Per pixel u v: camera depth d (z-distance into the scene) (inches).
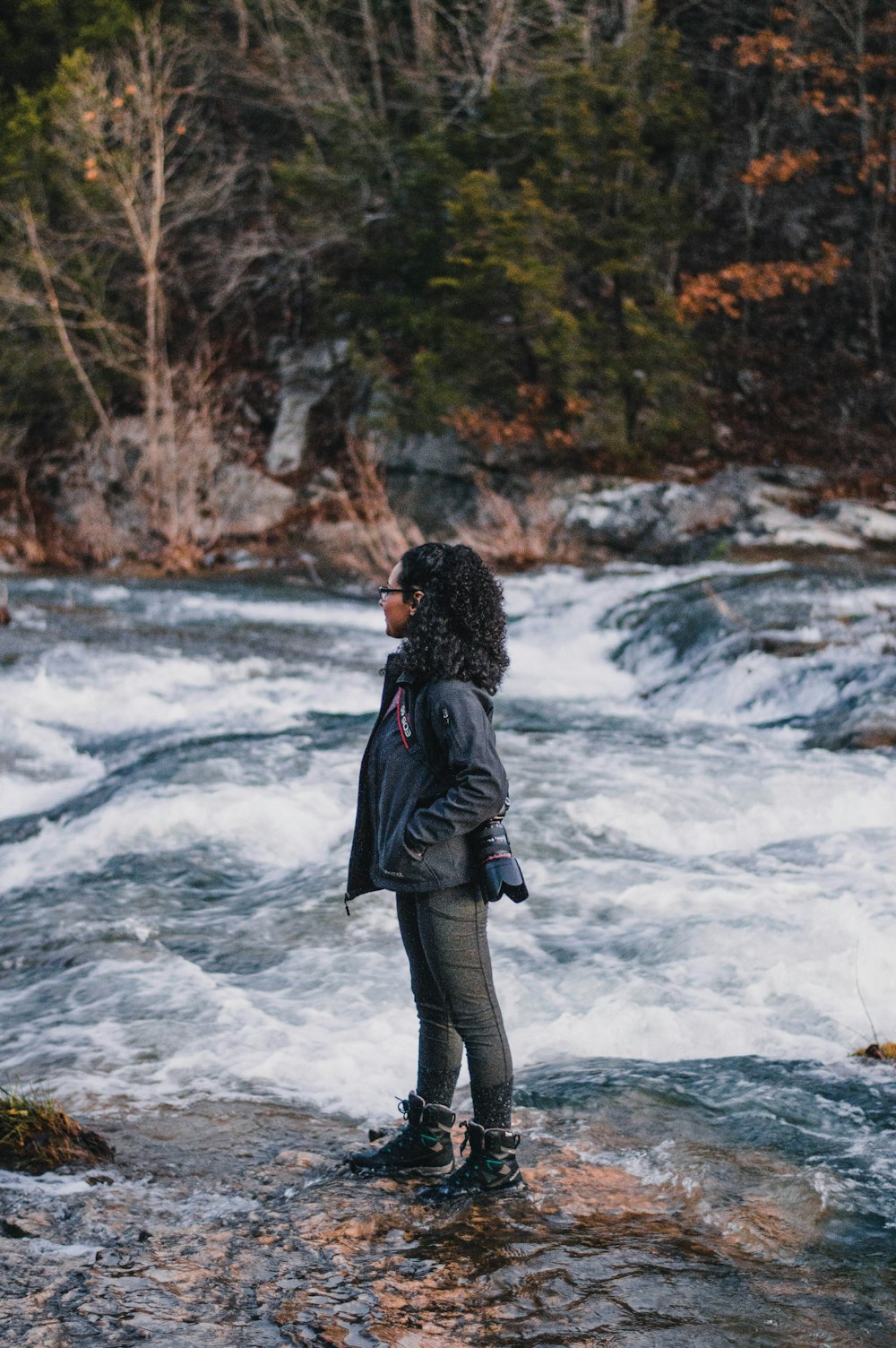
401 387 843.4
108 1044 155.6
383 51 969.5
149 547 815.1
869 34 848.3
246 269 942.4
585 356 735.7
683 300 753.0
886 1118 131.6
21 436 872.9
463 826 108.6
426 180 808.3
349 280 916.6
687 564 682.2
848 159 926.4
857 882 217.8
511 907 209.0
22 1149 121.3
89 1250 102.9
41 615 538.6
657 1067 148.3
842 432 815.1
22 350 853.2
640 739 339.3
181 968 183.0
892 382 838.5
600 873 227.0
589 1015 162.9
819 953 183.3
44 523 843.4
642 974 177.8
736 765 304.3
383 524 787.4
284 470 864.9
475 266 762.2
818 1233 108.1
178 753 316.5
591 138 753.6
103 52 879.1
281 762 301.1
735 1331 92.3
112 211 846.5
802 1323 93.7
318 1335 90.4
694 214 925.8
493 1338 90.9
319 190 846.5
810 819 267.1
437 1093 119.4
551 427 778.2
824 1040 157.2
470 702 110.6
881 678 367.9
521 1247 105.2
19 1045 156.6
